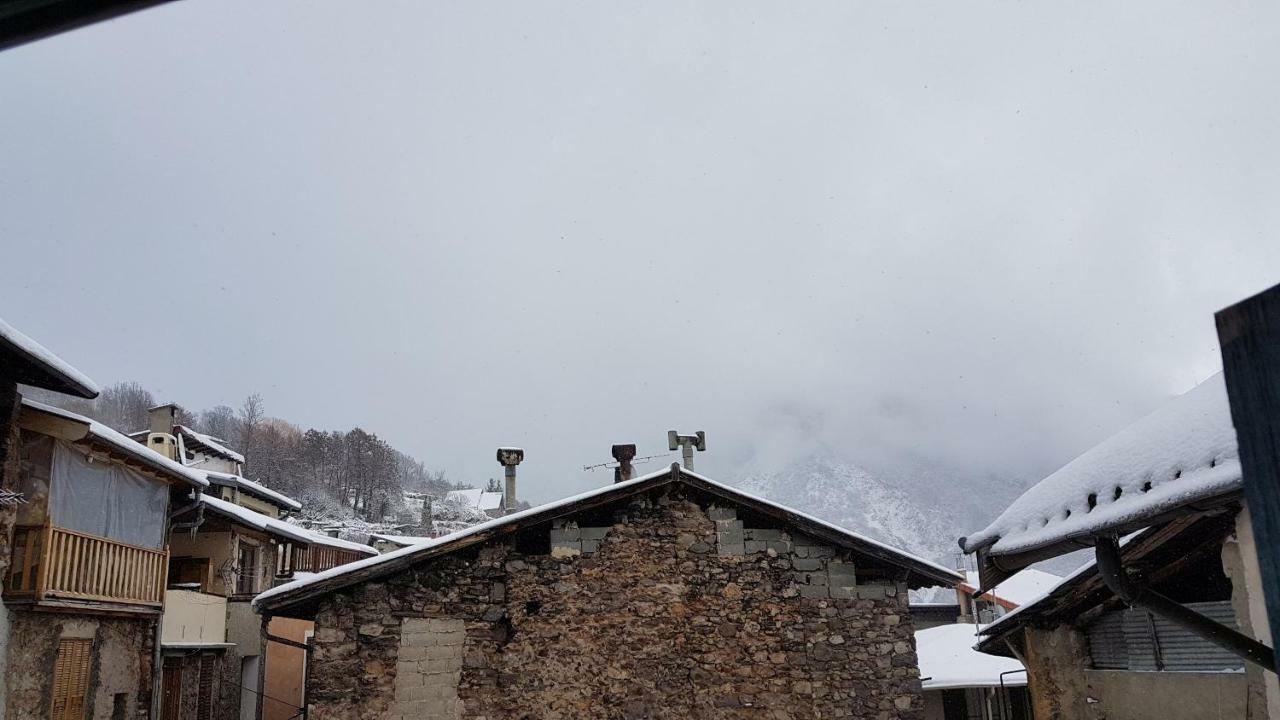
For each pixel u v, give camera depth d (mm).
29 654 13328
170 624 18562
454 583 12094
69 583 13844
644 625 12305
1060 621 10391
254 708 21984
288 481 58688
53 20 1168
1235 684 8016
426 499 59688
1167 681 8836
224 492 26016
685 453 19469
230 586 21359
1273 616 1771
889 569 12984
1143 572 8875
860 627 12578
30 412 13539
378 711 11430
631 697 11984
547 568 12367
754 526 12961
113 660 15398
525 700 11797
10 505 13031
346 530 49875
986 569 6473
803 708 12164
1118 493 5371
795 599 12617
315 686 11406
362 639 11656
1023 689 21281
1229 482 4348
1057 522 5703
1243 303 1924
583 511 12625
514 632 12039
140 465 16000
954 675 20719
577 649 12086
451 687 11688
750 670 12266
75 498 14305
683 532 12773
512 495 19953
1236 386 1913
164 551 16844
